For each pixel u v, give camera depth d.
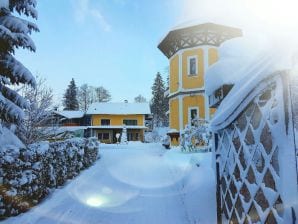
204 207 5.48
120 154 19.30
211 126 4.66
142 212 6.05
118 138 43.34
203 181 6.66
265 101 2.73
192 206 5.87
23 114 7.42
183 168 10.06
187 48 23.84
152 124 68.69
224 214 4.19
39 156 6.53
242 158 3.27
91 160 13.86
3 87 8.01
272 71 2.33
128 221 5.54
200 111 22.83
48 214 5.82
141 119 49.53
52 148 7.67
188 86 23.55
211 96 4.80
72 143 10.16
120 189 8.24
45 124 16.80
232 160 3.64
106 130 48.47
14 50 8.00
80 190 8.05
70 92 79.44
